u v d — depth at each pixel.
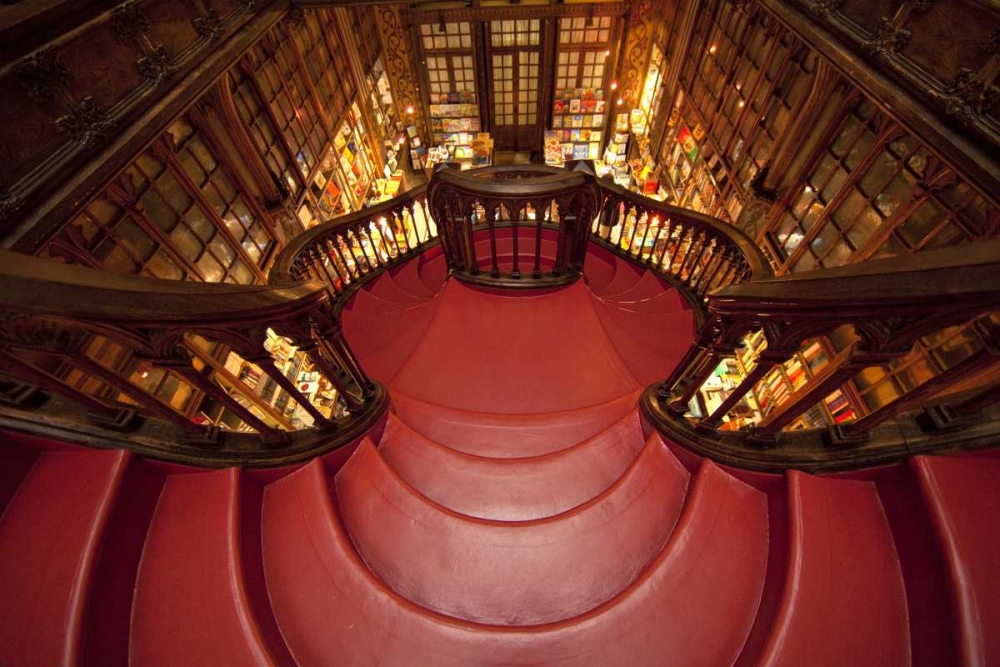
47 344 1.06
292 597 1.47
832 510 1.43
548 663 1.31
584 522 1.62
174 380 3.93
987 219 3.40
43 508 1.33
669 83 10.71
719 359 1.62
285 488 1.72
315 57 8.48
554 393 2.61
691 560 1.47
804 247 5.75
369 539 1.63
